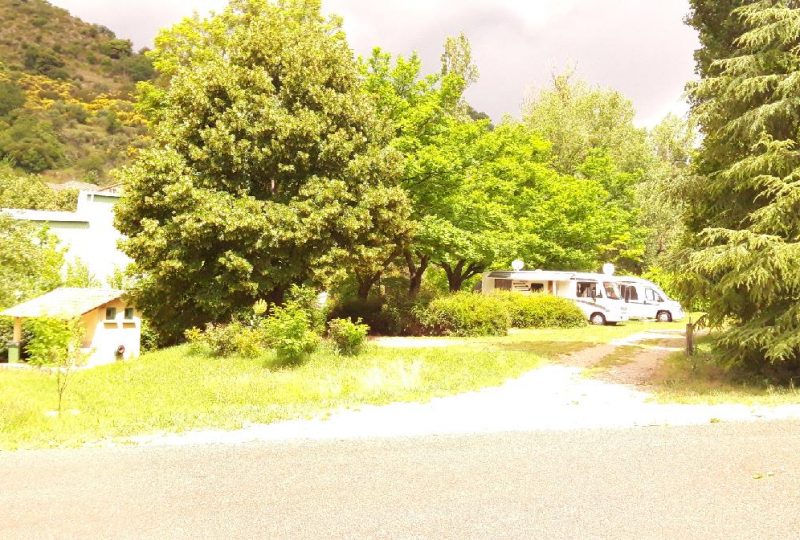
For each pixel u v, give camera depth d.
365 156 22.08
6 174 58.56
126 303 25.95
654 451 7.86
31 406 11.09
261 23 23.42
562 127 48.19
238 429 9.77
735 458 7.41
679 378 14.30
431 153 26.17
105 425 10.16
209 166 21.19
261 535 5.27
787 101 13.12
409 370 15.21
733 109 14.35
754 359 13.79
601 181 47.03
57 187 66.94
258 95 21.48
